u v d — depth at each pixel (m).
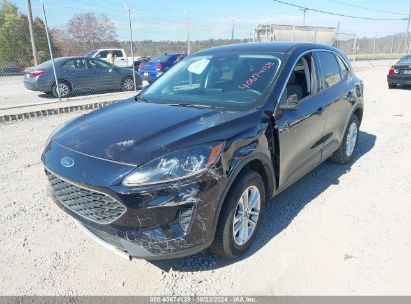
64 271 2.80
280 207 3.77
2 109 9.23
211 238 2.55
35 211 3.75
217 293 2.57
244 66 3.62
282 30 23.28
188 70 3.99
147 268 2.85
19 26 17.56
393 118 8.06
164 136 2.60
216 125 2.71
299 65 3.66
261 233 3.29
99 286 2.65
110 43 32.00
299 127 3.44
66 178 2.52
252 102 3.15
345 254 2.97
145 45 25.83
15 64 17.36
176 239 2.38
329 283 2.65
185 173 2.36
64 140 2.86
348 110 4.65
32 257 2.97
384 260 2.89
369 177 4.57
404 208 3.74
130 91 13.08
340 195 4.05
